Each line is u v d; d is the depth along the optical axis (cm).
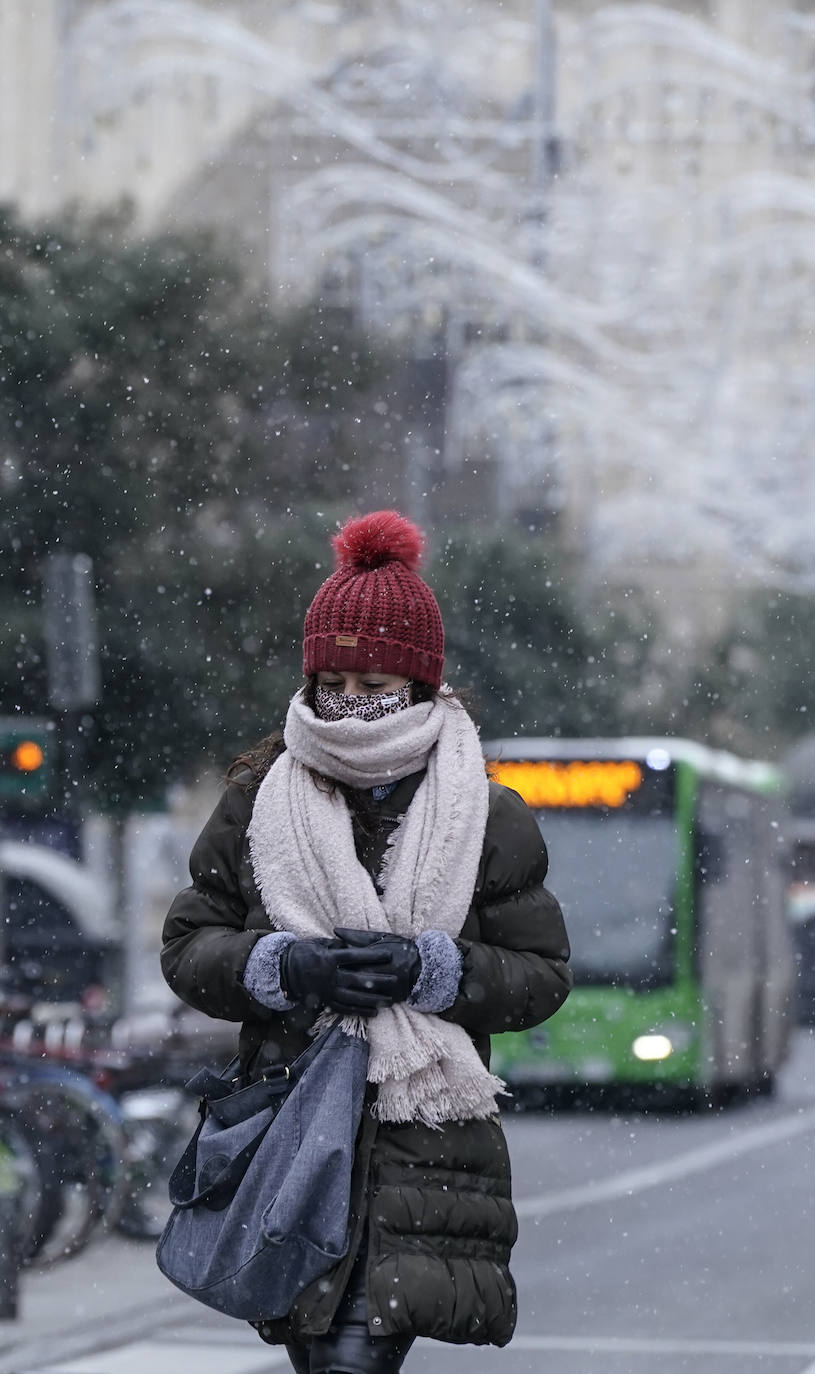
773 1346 2388
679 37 6956
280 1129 1023
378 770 1060
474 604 8619
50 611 4069
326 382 7044
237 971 1030
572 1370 2248
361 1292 1014
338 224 7500
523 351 7756
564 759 5891
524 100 7225
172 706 6562
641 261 7469
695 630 10600
